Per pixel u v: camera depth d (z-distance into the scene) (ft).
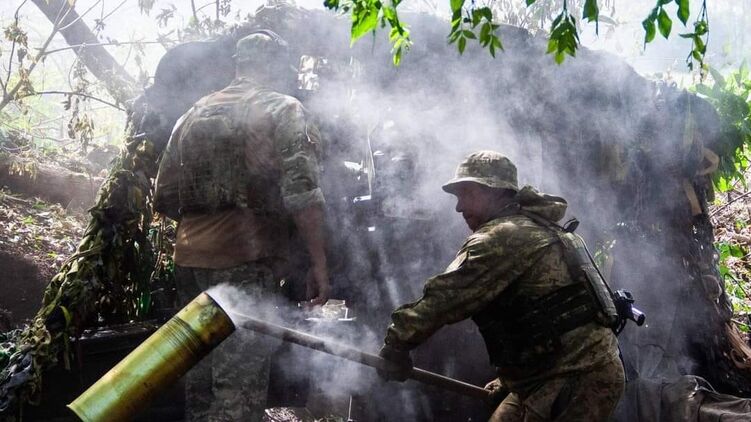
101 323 13.93
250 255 12.76
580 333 10.69
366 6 9.36
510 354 10.96
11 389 12.05
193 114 12.99
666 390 13.93
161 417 13.14
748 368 15.46
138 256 14.16
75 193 23.31
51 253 20.07
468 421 14.12
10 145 25.07
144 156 14.28
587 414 10.66
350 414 14.34
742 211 24.40
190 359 9.79
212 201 12.66
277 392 13.88
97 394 9.51
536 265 10.75
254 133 12.64
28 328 12.73
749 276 22.00
